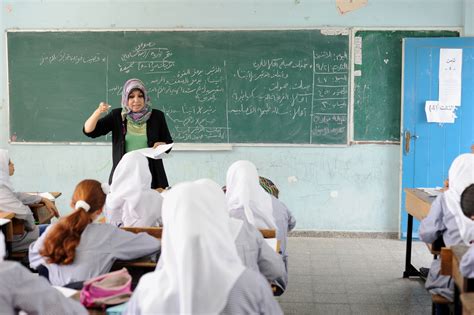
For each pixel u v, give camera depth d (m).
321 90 5.19
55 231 2.14
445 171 5.09
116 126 4.04
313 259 4.62
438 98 5.03
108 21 5.27
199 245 1.45
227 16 5.20
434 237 3.03
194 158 5.36
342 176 5.27
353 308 3.55
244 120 5.28
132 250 2.23
